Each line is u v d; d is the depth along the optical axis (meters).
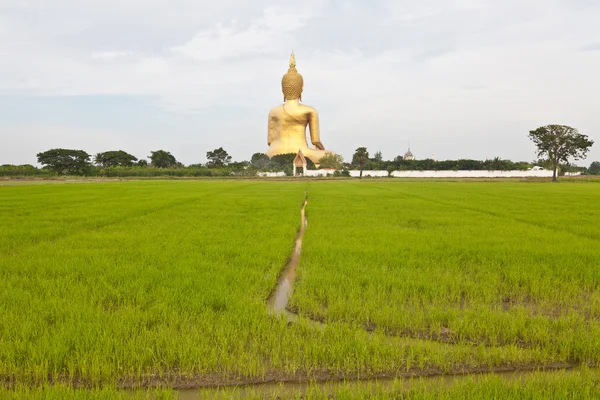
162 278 8.37
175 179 79.56
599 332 5.93
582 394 4.40
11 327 5.84
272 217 18.39
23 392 4.44
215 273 8.69
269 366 5.21
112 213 19.31
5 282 8.00
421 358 5.28
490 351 5.54
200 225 15.89
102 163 109.44
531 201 27.97
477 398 4.30
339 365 5.21
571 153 71.44
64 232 14.00
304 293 7.66
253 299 7.25
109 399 4.33
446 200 28.55
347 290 7.78
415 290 7.73
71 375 4.87
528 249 11.23
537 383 4.75
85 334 5.55
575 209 22.70
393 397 4.45
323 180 76.06
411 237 13.26
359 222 17.06
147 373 5.01
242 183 58.25
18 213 19.20
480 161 103.62
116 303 7.11
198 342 5.53
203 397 4.58
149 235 13.40
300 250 12.27
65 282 7.99
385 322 6.41
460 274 8.82
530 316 6.68
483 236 13.56
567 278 8.49
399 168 105.75
